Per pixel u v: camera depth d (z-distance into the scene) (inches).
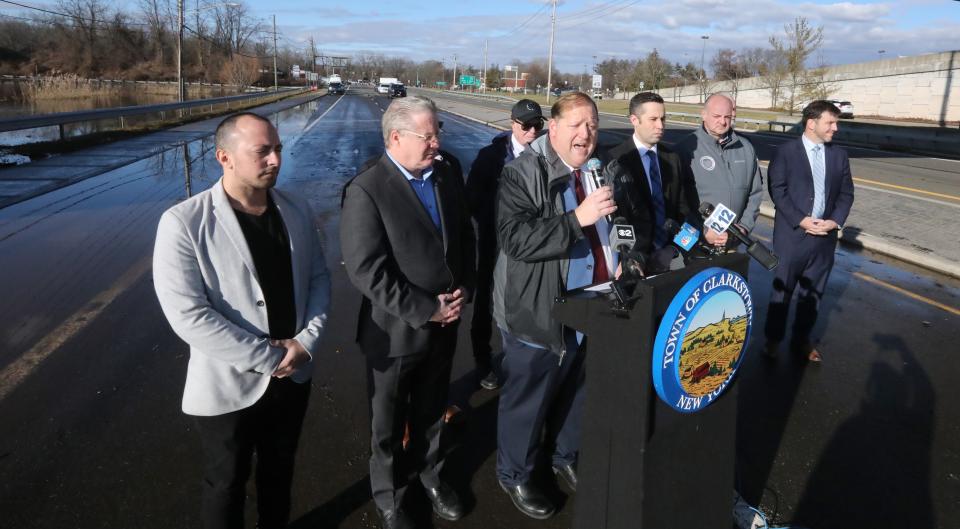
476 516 103.3
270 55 3937.0
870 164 611.8
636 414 63.2
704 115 141.8
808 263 158.9
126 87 1828.2
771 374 157.5
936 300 216.2
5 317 182.4
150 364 154.4
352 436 125.5
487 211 137.9
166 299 71.9
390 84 2504.9
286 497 92.7
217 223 75.1
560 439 110.2
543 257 82.9
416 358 92.7
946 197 386.3
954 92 1247.5
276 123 983.0
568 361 97.0
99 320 181.2
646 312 60.2
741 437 128.0
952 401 144.6
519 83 4252.0
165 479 109.7
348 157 582.6
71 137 629.9
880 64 1422.2
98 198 355.9
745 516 99.4
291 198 85.6
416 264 88.8
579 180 94.3
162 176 437.4
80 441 120.9
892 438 128.6
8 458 114.7
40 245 257.3
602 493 68.4
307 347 81.9
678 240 86.4
